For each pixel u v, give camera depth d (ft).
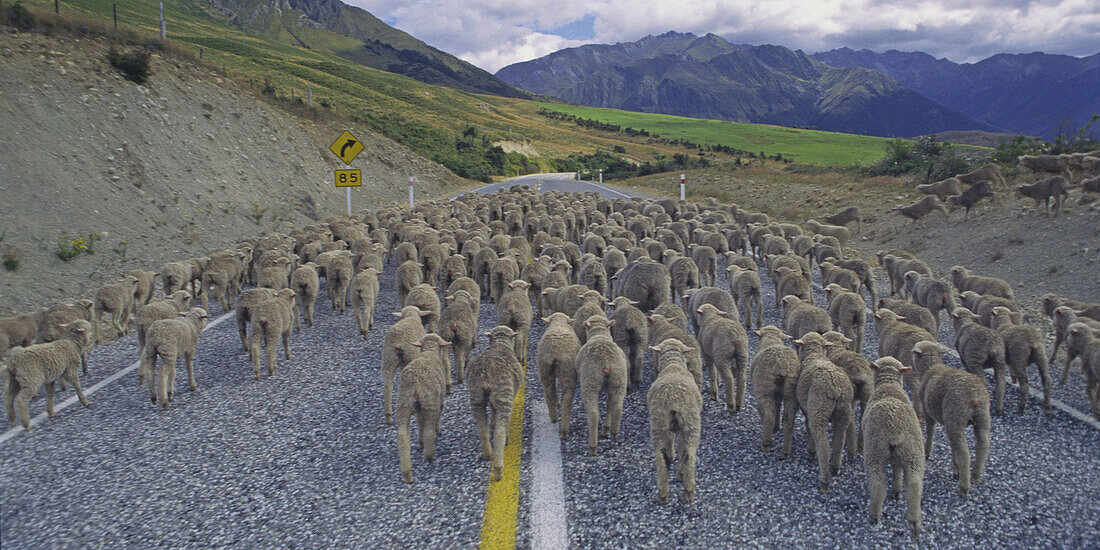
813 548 16.35
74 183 56.49
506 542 16.70
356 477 20.48
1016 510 17.93
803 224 81.25
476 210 79.30
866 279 42.70
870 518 17.66
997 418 24.13
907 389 26.53
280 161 97.50
